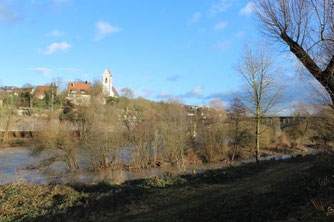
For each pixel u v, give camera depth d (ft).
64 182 68.03
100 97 179.63
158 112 153.38
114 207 46.80
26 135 170.40
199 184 62.44
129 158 118.93
